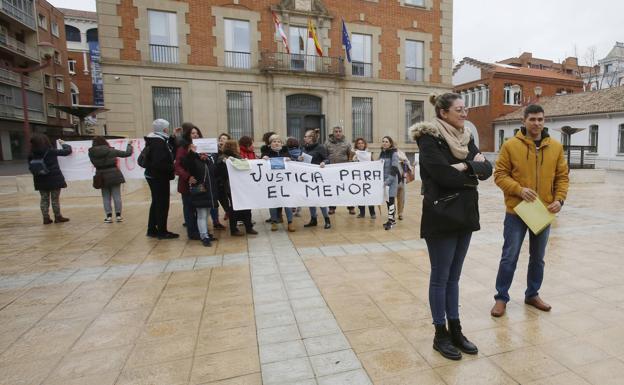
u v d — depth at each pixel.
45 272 4.72
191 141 5.81
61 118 35.97
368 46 19.52
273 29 17.66
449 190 2.67
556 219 7.77
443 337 2.83
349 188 7.01
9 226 7.40
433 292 2.80
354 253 5.45
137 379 2.57
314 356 2.82
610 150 24.78
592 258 5.09
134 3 15.54
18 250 5.69
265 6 17.42
